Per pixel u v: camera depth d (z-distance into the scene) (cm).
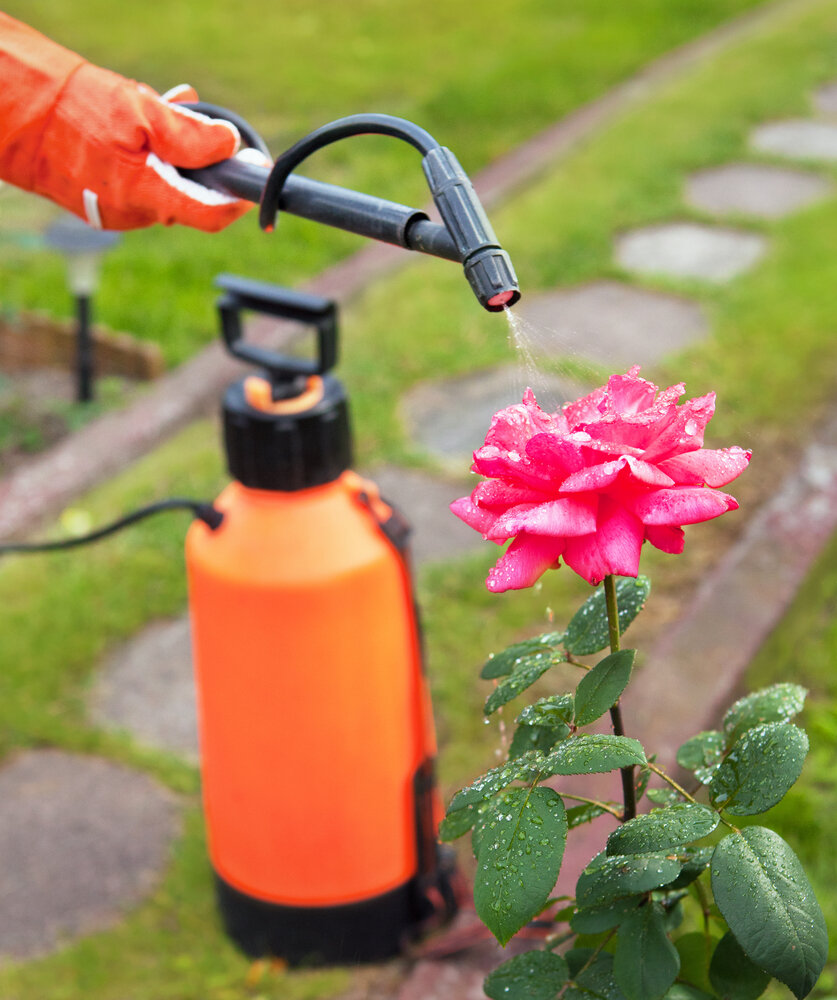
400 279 561
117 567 367
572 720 111
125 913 256
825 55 895
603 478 89
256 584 197
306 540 198
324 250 606
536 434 92
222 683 209
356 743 211
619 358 475
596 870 106
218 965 239
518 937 227
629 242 599
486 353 486
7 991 237
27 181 135
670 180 668
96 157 127
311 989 231
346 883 224
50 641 335
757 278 544
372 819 220
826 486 369
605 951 118
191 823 276
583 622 118
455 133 762
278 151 727
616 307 524
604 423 94
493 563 355
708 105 788
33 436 445
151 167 126
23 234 466
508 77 862
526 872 92
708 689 280
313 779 212
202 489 406
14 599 355
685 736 265
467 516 100
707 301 524
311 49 951
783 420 418
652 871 103
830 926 227
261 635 201
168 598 354
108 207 132
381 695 211
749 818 244
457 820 112
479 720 296
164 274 576
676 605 333
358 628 203
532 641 123
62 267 582
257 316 533
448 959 233
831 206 628
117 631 341
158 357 481
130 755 298
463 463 415
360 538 201
